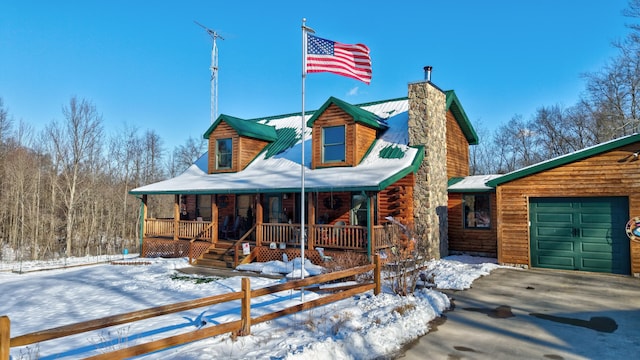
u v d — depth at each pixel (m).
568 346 6.48
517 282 11.26
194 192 17.09
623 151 12.12
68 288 12.80
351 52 11.59
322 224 15.16
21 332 8.12
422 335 7.07
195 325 7.79
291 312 7.15
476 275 11.90
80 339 7.25
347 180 13.64
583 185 12.64
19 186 30.48
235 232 18.25
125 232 36.56
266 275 13.39
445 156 17.08
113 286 12.78
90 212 34.66
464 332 7.21
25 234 30.36
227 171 19.30
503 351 6.30
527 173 13.45
